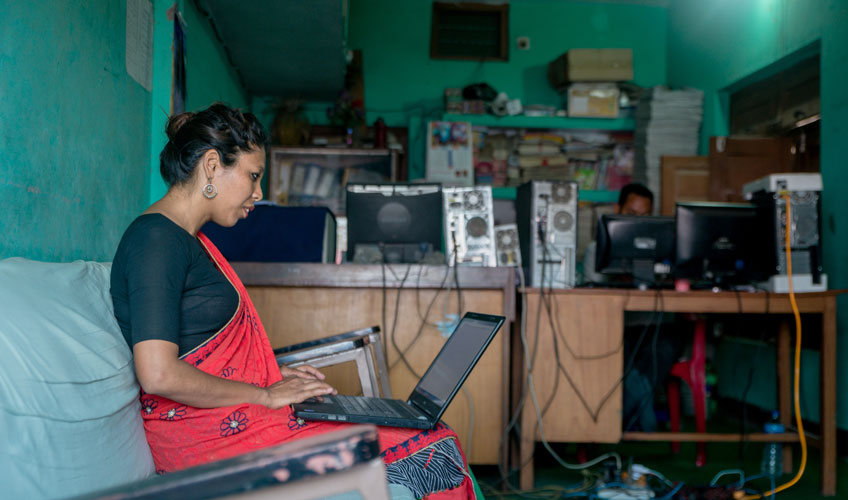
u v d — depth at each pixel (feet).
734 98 18.43
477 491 5.29
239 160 4.77
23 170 5.06
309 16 13.33
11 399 3.25
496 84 20.83
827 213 13.51
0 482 3.08
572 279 10.89
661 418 12.54
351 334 6.72
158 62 9.07
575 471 10.36
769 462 10.59
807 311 9.89
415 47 20.72
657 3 21.07
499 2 20.97
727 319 16.02
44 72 5.45
